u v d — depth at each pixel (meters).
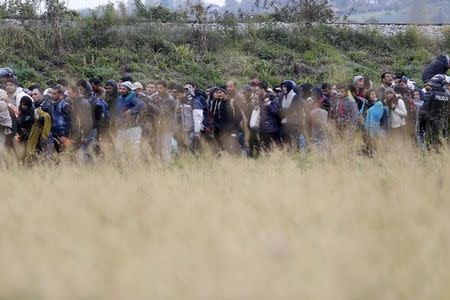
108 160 39.69
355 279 17.58
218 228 21.58
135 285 17.75
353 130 45.94
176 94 50.91
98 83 49.88
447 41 101.56
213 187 29.45
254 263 18.55
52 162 43.34
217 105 51.38
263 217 23.30
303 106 49.38
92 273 18.47
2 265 19.66
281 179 30.52
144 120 46.59
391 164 35.56
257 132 50.69
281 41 97.25
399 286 17.45
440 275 18.03
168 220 23.16
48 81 80.31
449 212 24.17
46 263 19.53
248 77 87.31
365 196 26.02
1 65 81.25
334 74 88.31
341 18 103.69
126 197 26.59
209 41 93.19
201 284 17.36
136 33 91.19
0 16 88.19
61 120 47.47
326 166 35.38
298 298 16.77
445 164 34.53
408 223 22.25
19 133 46.03
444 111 49.88
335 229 21.61
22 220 23.88
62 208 25.12
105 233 21.58
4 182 32.03
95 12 91.25
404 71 92.88
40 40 85.62
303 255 19.31
